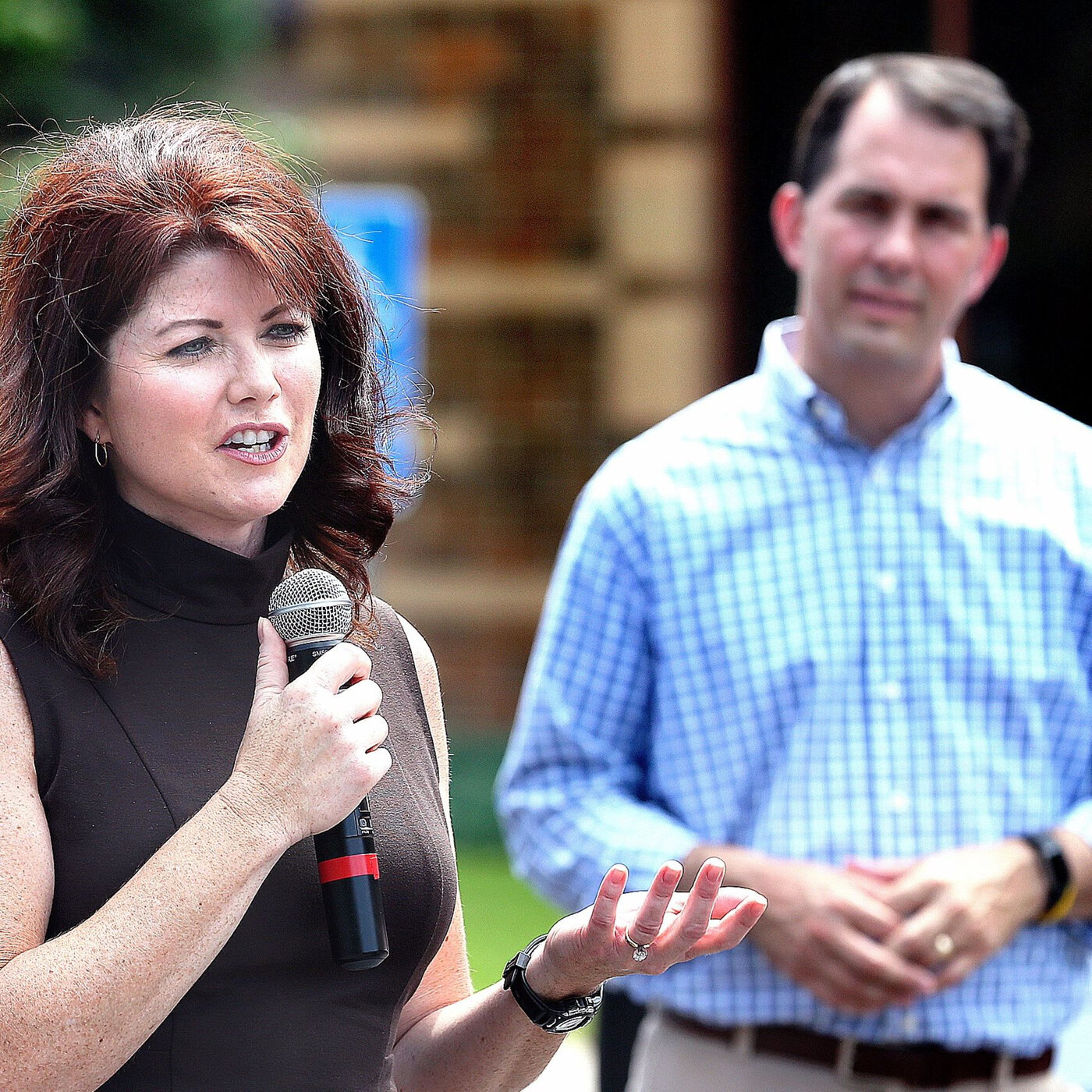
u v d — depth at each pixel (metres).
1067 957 10.99
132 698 7.24
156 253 7.06
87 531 7.27
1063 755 11.27
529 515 34.69
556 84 34.12
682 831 11.05
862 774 10.93
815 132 11.74
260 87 33.97
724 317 33.22
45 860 6.84
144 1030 6.49
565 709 11.50
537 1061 8.06
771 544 11.31
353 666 7.08
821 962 10.29
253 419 7.22
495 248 34.53
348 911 7.06
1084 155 27.11
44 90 23.70
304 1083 7.20
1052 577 11.30
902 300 11.16
